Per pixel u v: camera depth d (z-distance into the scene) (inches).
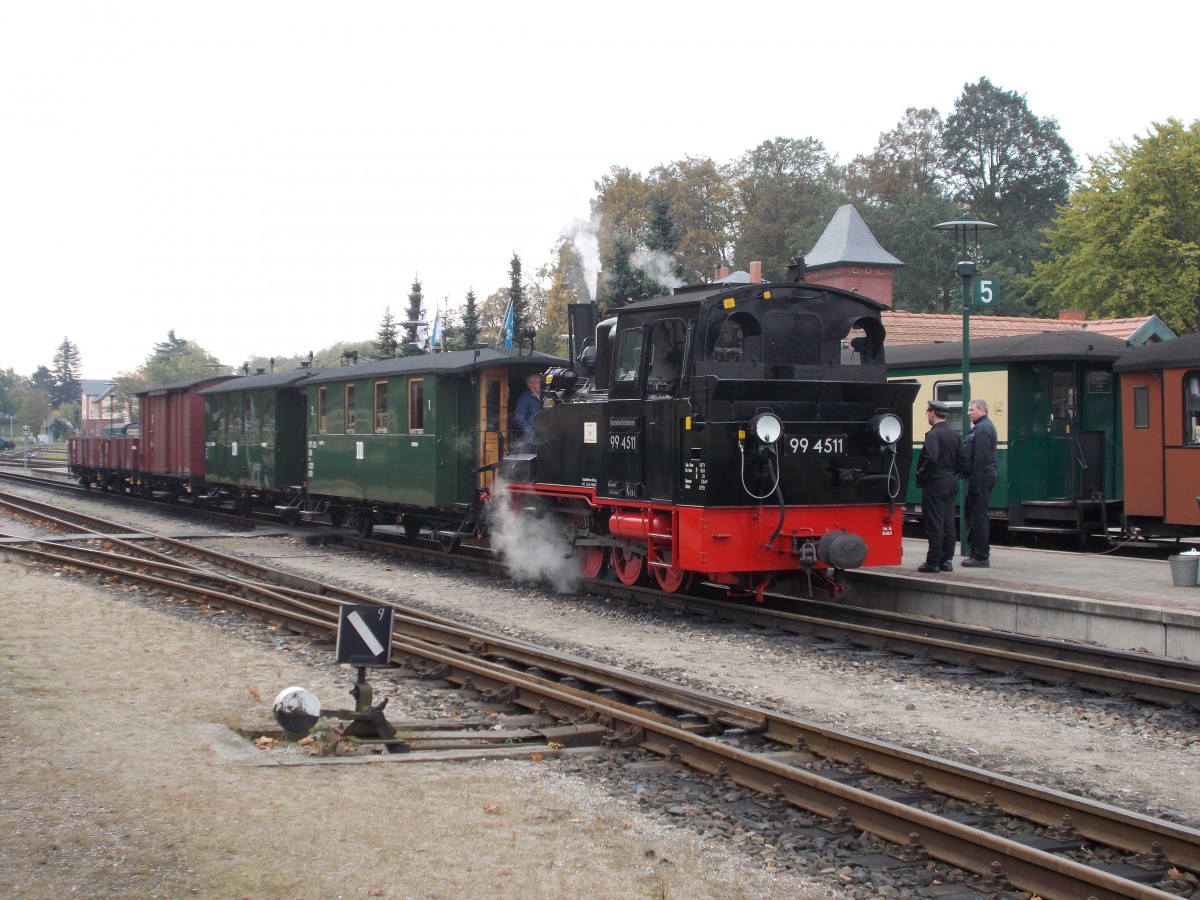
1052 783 275.1
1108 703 348.5
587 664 374.3
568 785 265.4
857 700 356.8
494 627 484.7
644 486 501.0
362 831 225.1
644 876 209.2
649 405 495.5
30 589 562.3
